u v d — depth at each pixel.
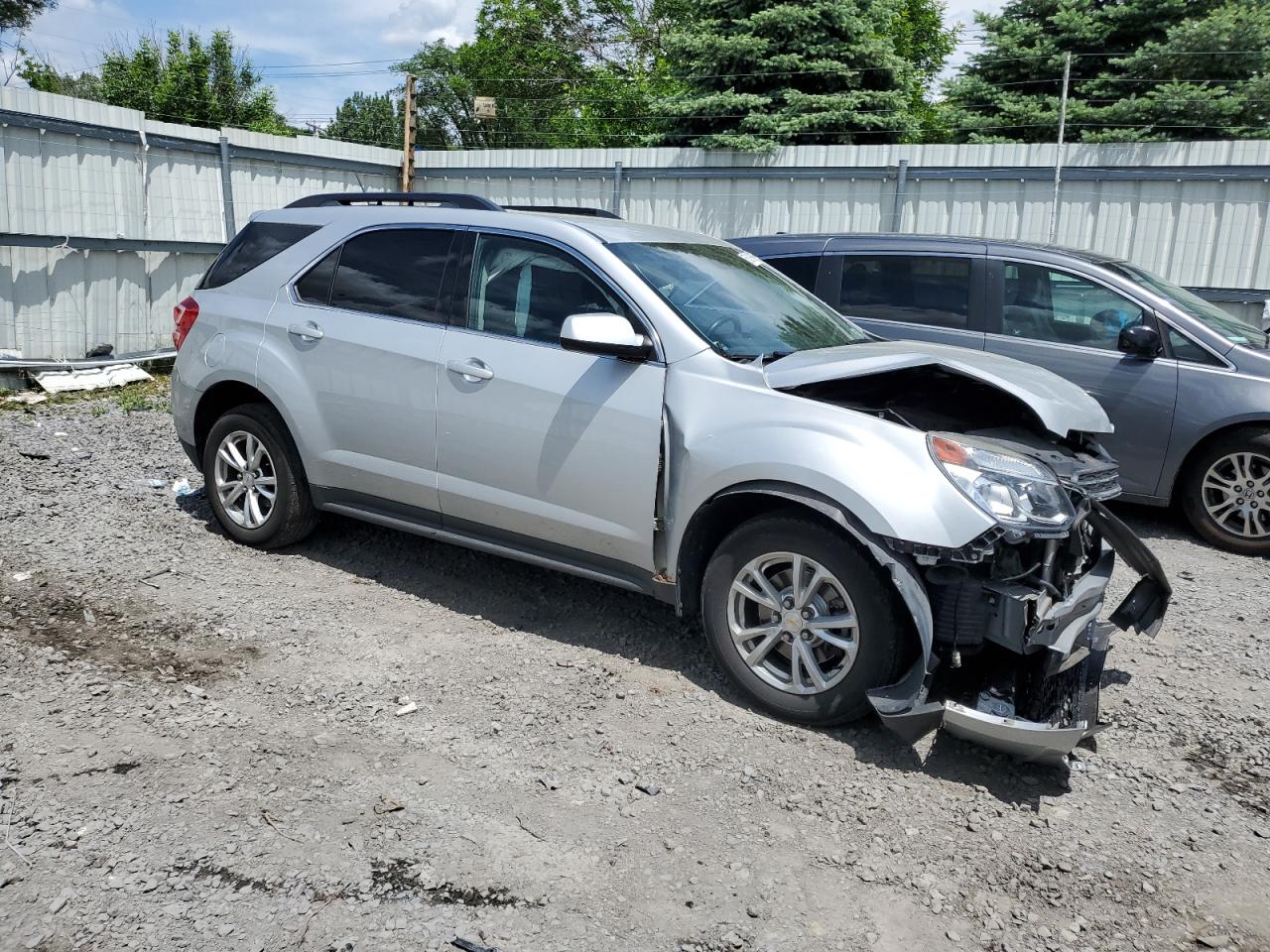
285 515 5.11
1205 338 6.20
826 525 3.56
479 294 4.47
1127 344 6.24
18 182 9.29
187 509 5.95
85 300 9.95
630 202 14.33
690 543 3.92
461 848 2.92
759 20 19.11
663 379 3.95
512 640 4.39
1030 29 19.28
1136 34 19.00
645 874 2.86
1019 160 12.22
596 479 4.06
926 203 12.64
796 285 5.19
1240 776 3.56
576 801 3.19
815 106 19.00
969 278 6.83
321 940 2.53
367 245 4.85
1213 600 5.34
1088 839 3.15
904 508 3.38
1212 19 17.30
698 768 3.43
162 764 3.26
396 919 2.62
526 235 4.43
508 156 14.92
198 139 11.23
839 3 19.45
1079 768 3.58
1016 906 2.82
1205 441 6.25
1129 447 6.38
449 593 4.88
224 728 3.51
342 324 4.78
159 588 4.71
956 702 3.70
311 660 4.07
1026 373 4.02
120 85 30.80
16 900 2.60
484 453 4.34
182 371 5.35
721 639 3.88
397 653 4.20
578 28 37.78
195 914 2.59
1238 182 11.14
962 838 3.12
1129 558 4.06
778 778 3.39
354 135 40.16
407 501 4.67
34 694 3.66
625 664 4.20
